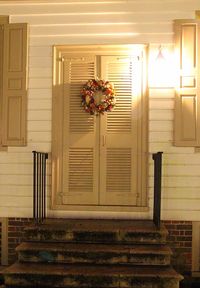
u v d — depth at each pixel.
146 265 3.77
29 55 4.68
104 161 4.62
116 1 4.59
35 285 3.60
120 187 4.61
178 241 4.47
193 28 4.49
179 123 4.48
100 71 4.63
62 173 4.66
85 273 3.58
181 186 4.49
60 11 4.65
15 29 4.66
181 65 4.49
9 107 4.66
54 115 4.65
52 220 4.48
